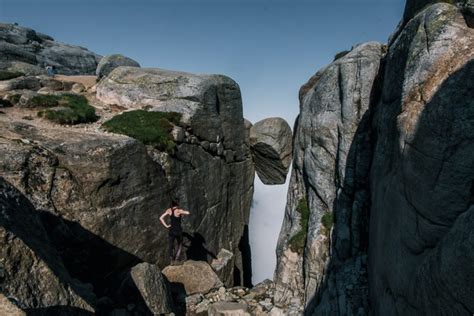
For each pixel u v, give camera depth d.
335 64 19.12
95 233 15.16
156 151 20.02
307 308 15.65
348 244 15.47
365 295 13.36
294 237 18.94
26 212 9.84
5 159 13.41
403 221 9.24
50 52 65.25
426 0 12.98
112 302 12.83
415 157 8.68
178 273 17.14
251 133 32.75
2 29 60.66
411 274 8.45
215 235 25.55
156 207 18.53
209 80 26.34
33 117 20.77
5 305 6.68
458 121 7.71
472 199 7.30
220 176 26.56
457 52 8.90
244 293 17.64
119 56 40.38
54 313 8.06
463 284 5.94
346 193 16.80
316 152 19.05
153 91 25.19
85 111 22.44
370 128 16.72
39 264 8.45
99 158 15.80
